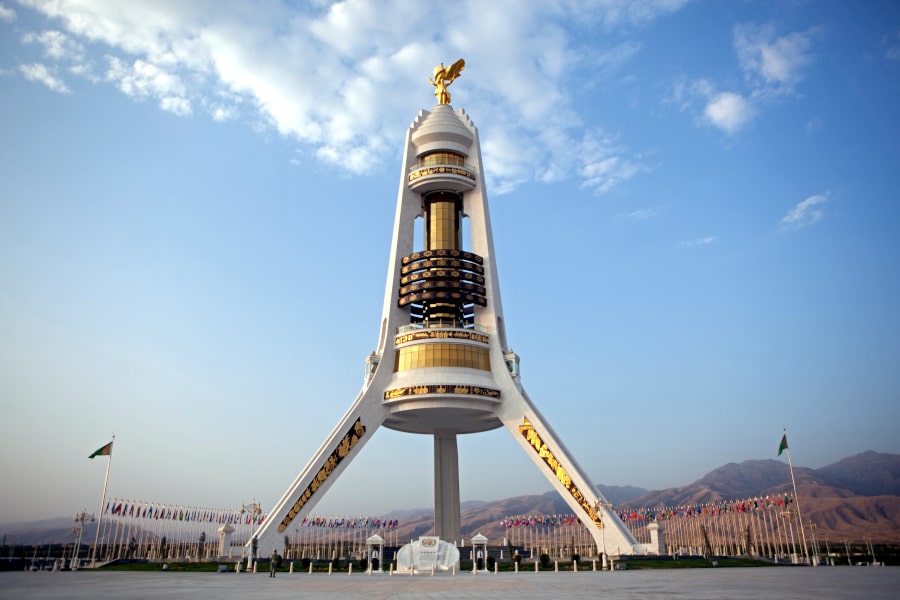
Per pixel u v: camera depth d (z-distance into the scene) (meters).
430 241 89.69
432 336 80.06
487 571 58.22
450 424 86.94
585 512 72.38
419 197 91.38
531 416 77.94
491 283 86.12
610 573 52.44
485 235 88.06
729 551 97.38
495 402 79.12
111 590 29.73
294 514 71.00
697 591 27.83
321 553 106.50
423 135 90.94
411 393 76.94
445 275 83.31
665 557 66.56
